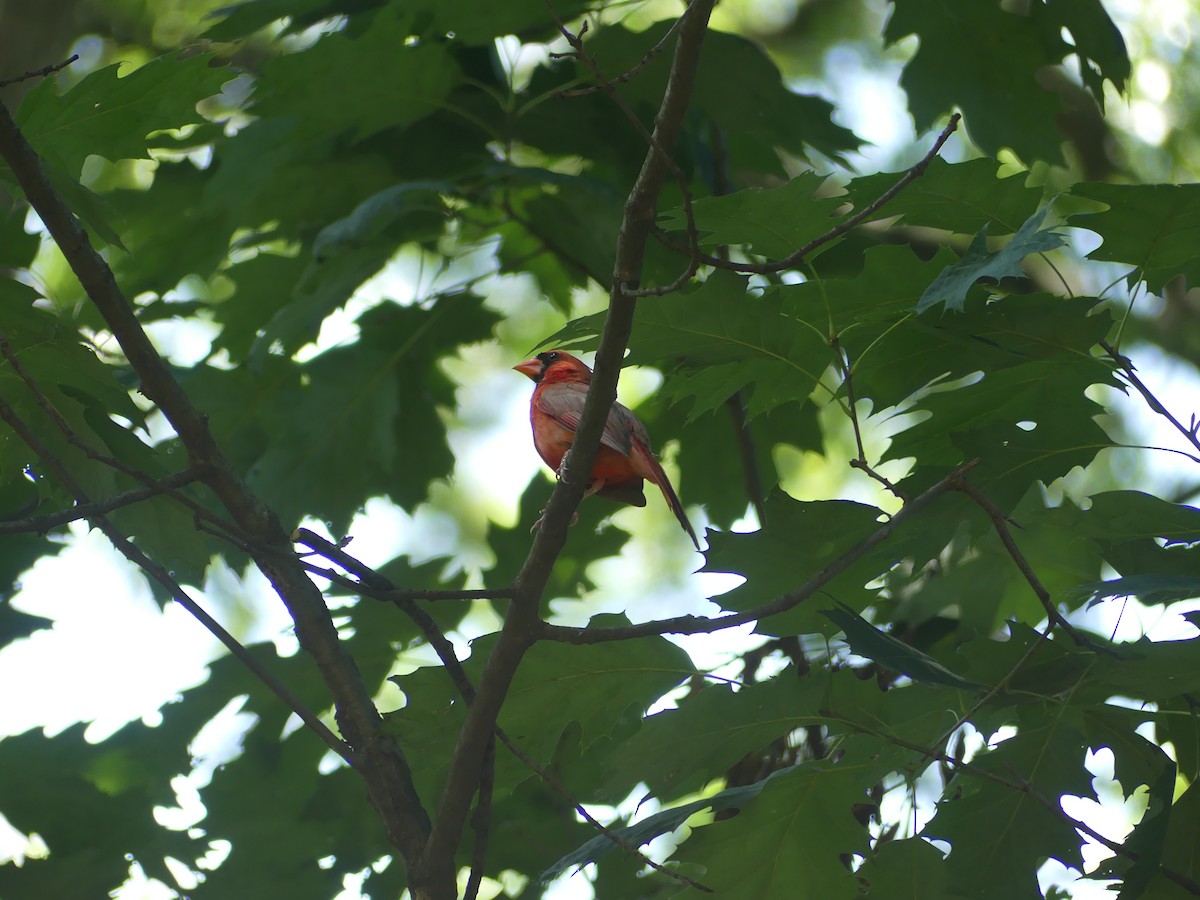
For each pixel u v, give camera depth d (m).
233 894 11.10
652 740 7.61
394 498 13.23
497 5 10.09
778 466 17.20
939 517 7.55
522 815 11.34
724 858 7.68
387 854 11.38
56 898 10.74
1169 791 6.74
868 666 8.99
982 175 6.95
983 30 10.90
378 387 13.00
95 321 12.24
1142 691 6.95
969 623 10.52
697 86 10.83
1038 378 7.45
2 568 11.16
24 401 8.05
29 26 11.55
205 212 12.09
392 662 11.70
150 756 11.55
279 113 10.59
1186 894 7.40
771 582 7.58
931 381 7.77
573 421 9.78
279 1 10.84
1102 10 10.75
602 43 10.68
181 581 9.34
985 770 7.34
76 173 7.62
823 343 7.54
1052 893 9.31
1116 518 7.70
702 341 7.53
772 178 15.06
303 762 11.66
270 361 12.87
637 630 6.83
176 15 15.42
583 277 12.28
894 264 7.16
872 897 7.55
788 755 9.84
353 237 10.18
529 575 6.86
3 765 11.23
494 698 7.08
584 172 12.37
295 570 7.73
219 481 7.50
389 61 10.34
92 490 8.25
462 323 13.16
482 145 11.94
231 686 11.77
